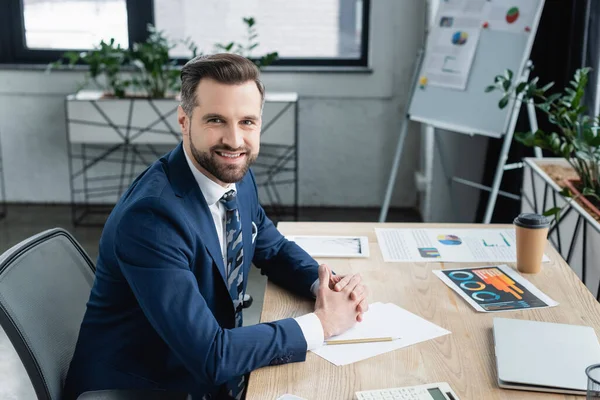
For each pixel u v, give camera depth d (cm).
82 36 454
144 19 446
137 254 131
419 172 452
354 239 195
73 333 146
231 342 129
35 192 471
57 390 135
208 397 151
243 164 140
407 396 116
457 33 330
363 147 460
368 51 449
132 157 459
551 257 183
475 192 386
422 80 347
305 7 446
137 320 142
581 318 147
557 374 121
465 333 140
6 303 127
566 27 321
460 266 176
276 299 160
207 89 134
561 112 239
